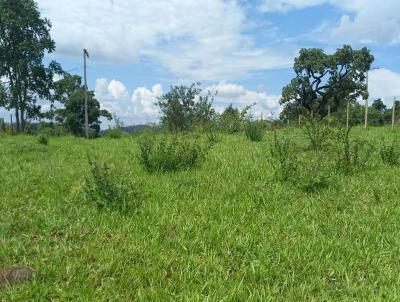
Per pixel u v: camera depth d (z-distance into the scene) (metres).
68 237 5.25
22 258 4.70
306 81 59.75
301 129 16.53
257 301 3.86
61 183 7.74
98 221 5.71
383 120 60.56
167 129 17.89
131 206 6.20
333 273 4.43
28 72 46.88
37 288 3.95
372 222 5.83
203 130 18.69
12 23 44.38
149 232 5.38
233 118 18.70
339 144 10.12
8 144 14.90
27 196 6.96
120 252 4.76
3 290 3.93
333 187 7.37
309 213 6.16
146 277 4.28
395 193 7.31
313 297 3.97
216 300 3.81
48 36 47.50
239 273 4.36
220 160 9.48
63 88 48.81
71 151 12.97
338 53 58.56
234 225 5.58
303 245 4.98
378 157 10.16
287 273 4.41
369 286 4.14
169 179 7.85
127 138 17.91
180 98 30.33
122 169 8.87
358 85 59.12
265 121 18.86
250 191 7.06
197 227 5.51
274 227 5.59
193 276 4.30
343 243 5.09
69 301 3.88
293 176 7.50
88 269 4.38
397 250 4.95
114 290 4.00
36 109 48.47
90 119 63.16
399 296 3.88
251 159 9.55
